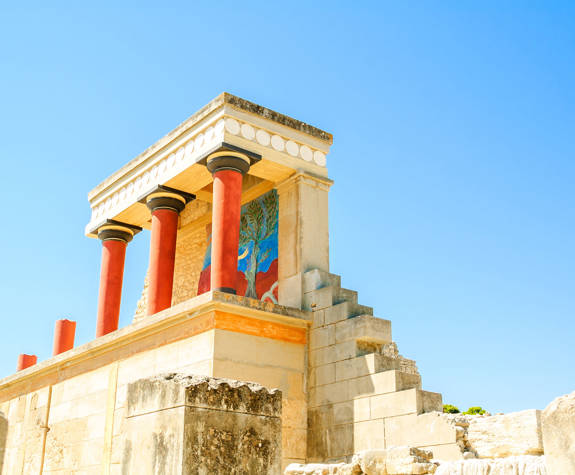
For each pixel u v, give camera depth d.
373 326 14.34
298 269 16.36
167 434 7.36
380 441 13.02
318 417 14.65
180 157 17.80
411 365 14.46
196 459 7.14
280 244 17.16
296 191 17.12
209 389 7.51
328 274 16.09
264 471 7.64
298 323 15.46
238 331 14.45
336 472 9.57
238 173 16.39
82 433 17.31
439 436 11.72
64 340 22.08
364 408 13.59
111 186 20.77
